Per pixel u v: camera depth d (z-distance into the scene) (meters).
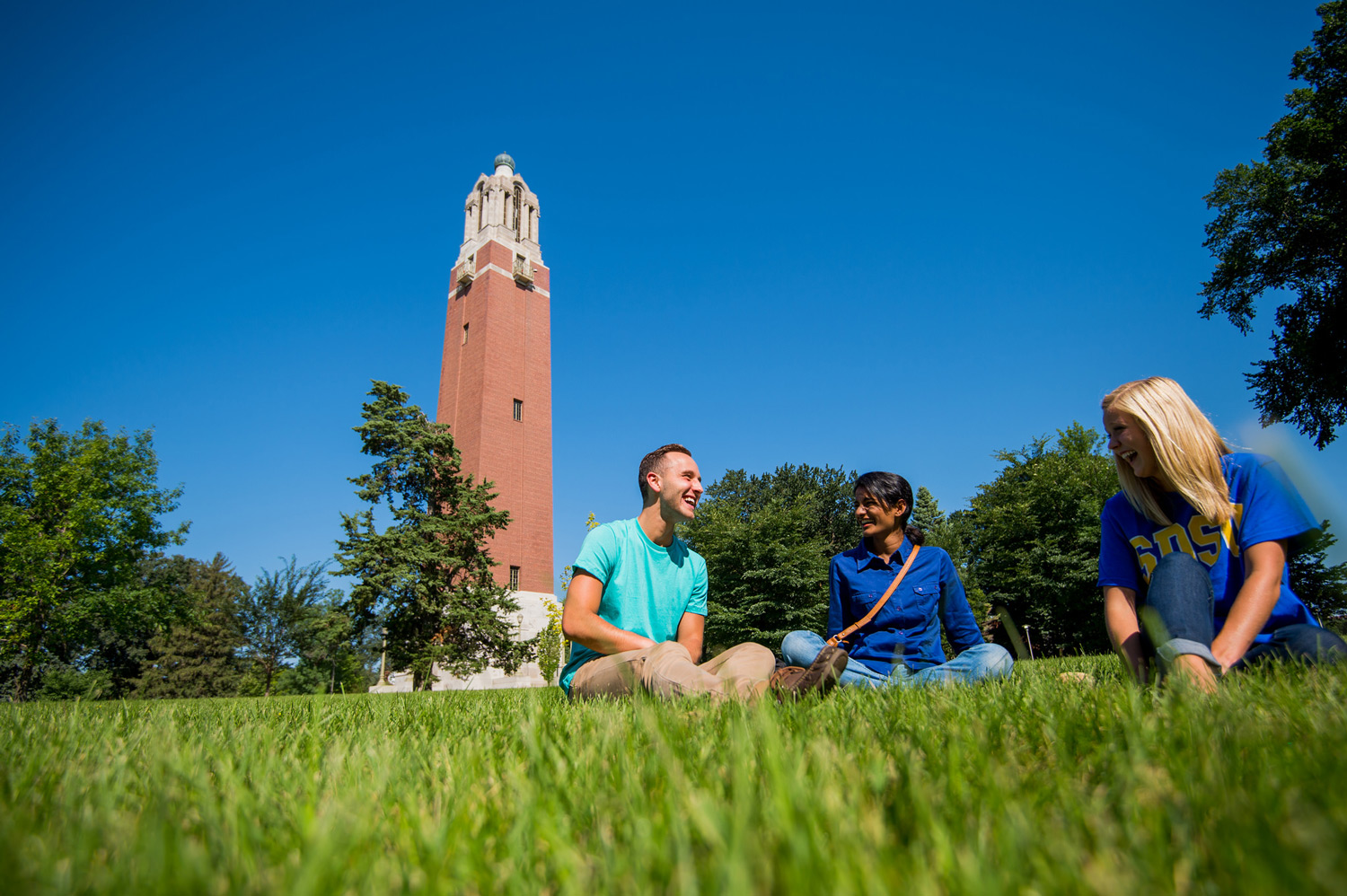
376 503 28.20
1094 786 0.94
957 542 31.36
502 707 2.77
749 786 0.83
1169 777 0.91
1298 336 17.91
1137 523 2.68
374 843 0.81
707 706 1.92
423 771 1.22
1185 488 2.39
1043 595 26.56
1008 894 0.59
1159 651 1.93
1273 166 18.67
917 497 39.22
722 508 31.61
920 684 2.57
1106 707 1.49
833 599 4.09
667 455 3.35
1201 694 1.50
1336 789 0.79
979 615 26.98
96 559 26.67
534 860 0.76
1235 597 2.48
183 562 49.28
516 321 44.06
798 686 2.32
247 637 36.88
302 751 1.60
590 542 3.20
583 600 3.04
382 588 25.92
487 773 1.22
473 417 41.25
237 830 0.82
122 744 1.66
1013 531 27.48
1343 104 17.50
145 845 0.75
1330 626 4.32
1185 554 2.14
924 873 0.61
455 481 30.23
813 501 30.36
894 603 3.79
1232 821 0.71
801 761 0.98
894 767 1.05
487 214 46.25
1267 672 2.03
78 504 26.22
